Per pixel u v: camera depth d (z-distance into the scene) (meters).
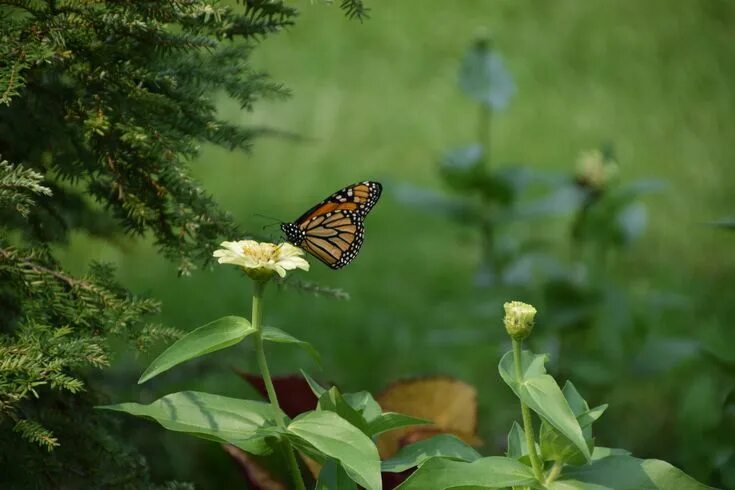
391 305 7.57
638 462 2.69
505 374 2.62
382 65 12.70
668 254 8.64
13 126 3.29
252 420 2.76
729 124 11.30
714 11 14.10
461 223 6.37
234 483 4.90
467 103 11.73
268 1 3.18
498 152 10.60
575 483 2.65
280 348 6.73
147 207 3.09
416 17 13.97
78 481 3.05
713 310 7.49
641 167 10.23
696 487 2.65
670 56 13.02
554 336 6.00
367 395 3.05
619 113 11.58
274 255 2.66
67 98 3.15
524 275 6.27
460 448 2.92
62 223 3.63
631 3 14.27
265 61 12.63
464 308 7.06
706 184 9.93
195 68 3.31
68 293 2.92
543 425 2.66
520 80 12.39
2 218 3.47
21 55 2.89
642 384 6.45
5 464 2.99
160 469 4.33
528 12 14.21
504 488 2.80
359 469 2.51
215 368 4.79
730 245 8.81
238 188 9.52
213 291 7.41
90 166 3.30
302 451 2.83
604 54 13.10
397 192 6.49
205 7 2.94
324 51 12.93
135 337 2.90
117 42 3.10
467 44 13.34
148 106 3.06
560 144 10.82
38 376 2.60
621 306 5.89
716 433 4.58
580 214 6.08
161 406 2.73
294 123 10.98
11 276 2.94
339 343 6.95
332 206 4.11
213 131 3.27
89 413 3.27
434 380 3.89
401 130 10.98
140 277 7.54
